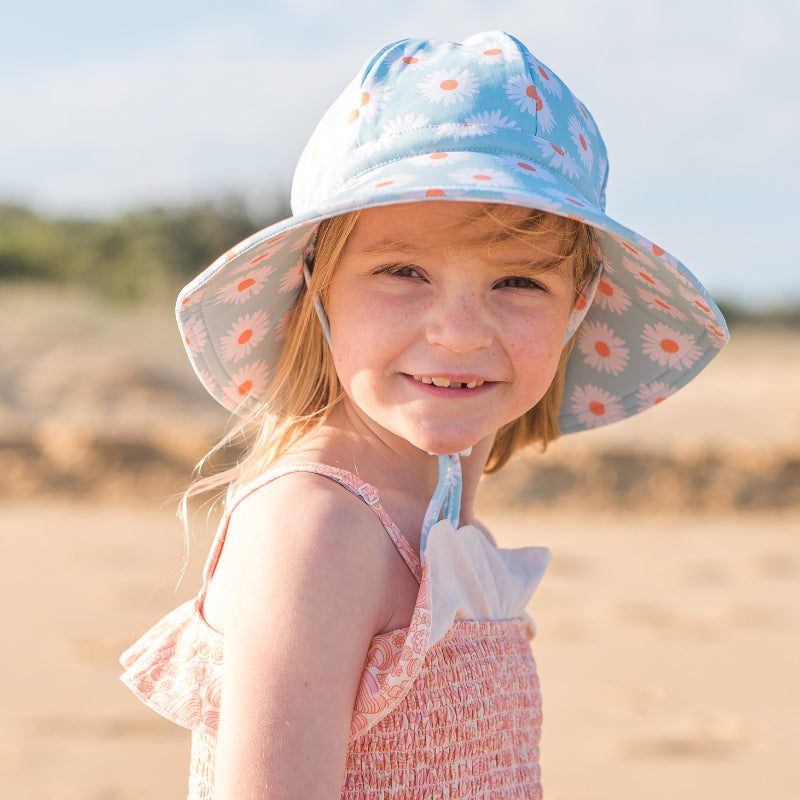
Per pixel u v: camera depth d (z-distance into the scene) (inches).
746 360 979.9
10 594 309.0
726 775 187.0
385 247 51.7
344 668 45.9
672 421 604.7
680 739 205.5
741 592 332.5
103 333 783.1
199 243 1261.1
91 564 354.9
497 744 54.2
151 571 343.6
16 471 514.3
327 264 54.6
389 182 50.7
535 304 53.6
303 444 56.8
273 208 1304.1
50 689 224.5
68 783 175.2
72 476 513.0
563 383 71.8
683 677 244.4
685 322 65.8
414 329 51.8
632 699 228.1
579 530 450.3
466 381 52.1
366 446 56.1
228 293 58.0
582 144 56.9
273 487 49.8
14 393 629.3
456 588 53.2
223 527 52.1
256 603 45.9
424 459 57.5
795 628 289.9
